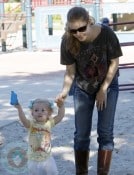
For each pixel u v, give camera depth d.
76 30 4.21
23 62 16.02
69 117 7.98
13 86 11.44
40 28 19.11
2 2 21.06
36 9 19.05
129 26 23.39
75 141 4.78
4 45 19.72
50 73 13.39
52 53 18.38
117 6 19.19
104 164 4.68
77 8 4.25
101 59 4.44
